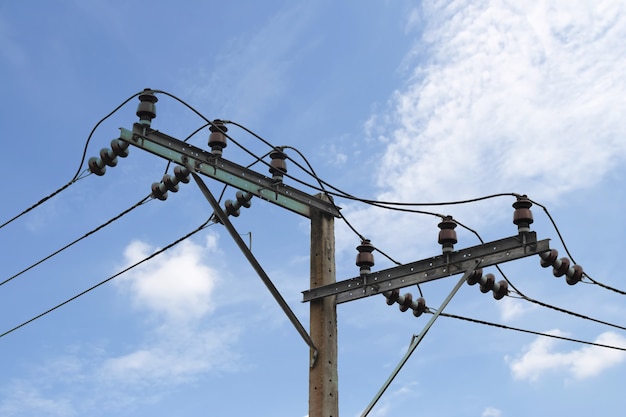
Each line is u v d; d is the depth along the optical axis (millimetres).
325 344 13281
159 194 12594
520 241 12109
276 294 12867
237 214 13250
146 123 11859
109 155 12031
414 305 13398
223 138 12547
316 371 13188
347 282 13359
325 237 13828
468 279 12492
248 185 12953
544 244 11898
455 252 12625
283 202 13477
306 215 13844
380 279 13148
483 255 12391
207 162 12461
